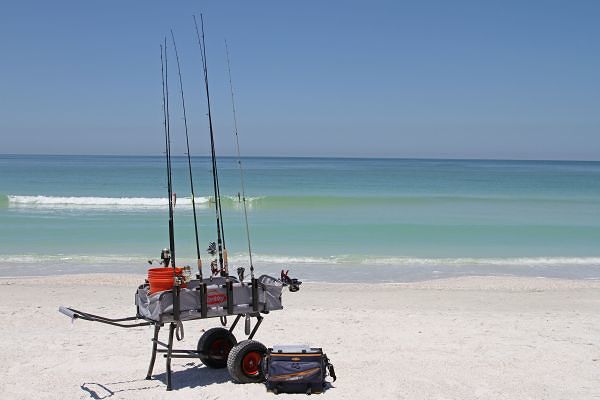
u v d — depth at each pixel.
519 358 8.13
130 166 90.81
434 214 29.59
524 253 19.89
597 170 101.31
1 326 9.85
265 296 7.07
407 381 7.09
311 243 21.05
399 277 16.06
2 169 74.75
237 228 24.14
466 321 10.54
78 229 23.44
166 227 24.06
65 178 55.38
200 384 7.00
